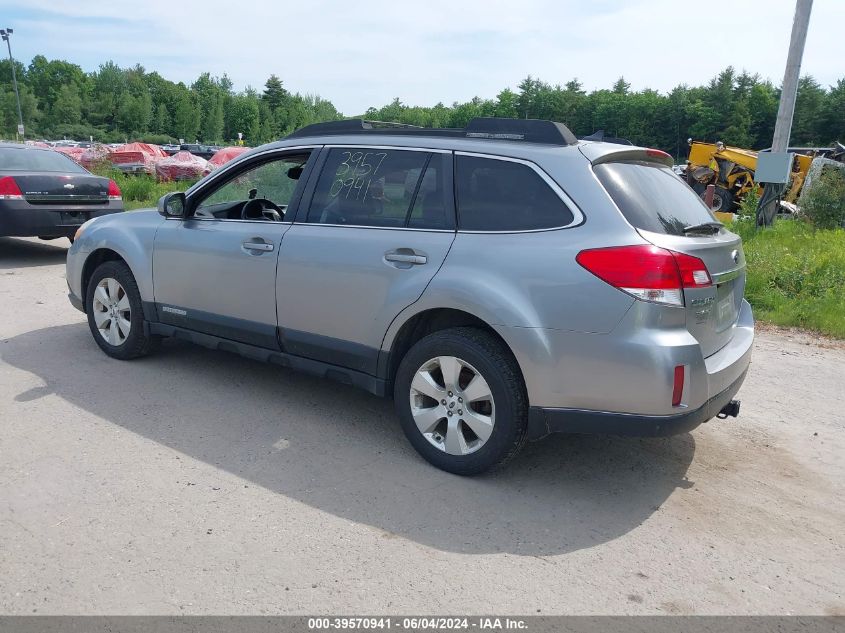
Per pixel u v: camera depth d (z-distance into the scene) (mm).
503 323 3484
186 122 124938
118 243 5355
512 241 3582
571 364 3385
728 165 20453
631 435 3354
